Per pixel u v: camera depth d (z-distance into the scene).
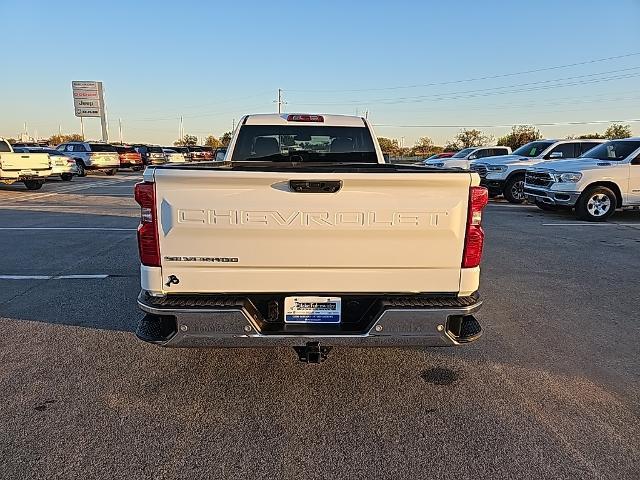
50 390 3.37
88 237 9.06
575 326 4.70
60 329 4.47
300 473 2.55
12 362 3.79
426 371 3.74
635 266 7.09
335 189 2.82
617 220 11.85
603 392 3.43
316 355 2.99
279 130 5.72
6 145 18.62
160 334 2.95
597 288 5.96
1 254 7.58
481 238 2.98
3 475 2.48
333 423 3.02
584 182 11.40
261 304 3.00
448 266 2.98
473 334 3.04
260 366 3.78
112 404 3.20
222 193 2.79
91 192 18.77
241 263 2.88
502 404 3.26
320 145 5.82
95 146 29.81
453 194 2.89
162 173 2.75
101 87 54.06
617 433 2.93
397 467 2.61
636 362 3.92
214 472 2.55
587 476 2.54
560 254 7.86
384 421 3.05
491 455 2.71
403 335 2.95
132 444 2.77
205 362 3.83
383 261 2.93
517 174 15.62
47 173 19.31
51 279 6.14
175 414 3.10
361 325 3.02
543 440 2.86
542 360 3.94
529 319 4.88
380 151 5.87
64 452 2.68
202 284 2.89
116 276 6.29
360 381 3.56
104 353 3.97
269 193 2.80
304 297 2.95
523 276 6.50
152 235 2.83
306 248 2.88
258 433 2.90
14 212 12.67
